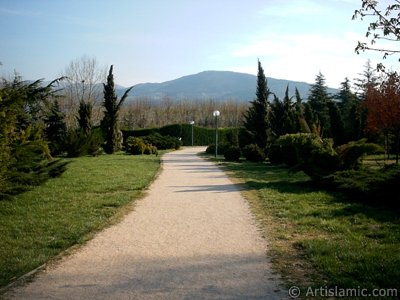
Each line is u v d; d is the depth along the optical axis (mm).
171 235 7238
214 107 84438
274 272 5188
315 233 7215
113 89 35875
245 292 4547
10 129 9945
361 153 12773
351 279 4781
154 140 48250
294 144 13523
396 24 5605
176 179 15812
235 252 6133
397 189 9227
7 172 10078
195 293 4543
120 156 31078
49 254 6098
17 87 10234
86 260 5824
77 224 7965
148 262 5699
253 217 8656
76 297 4480
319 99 45938
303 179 15445
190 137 63719
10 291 4676
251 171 19156
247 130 30266
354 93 45281
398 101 19891
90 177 15383
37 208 9516
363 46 6039
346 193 11062
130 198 10953
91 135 31047
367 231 7195
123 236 7180
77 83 57875
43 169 12695
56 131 33125
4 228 7703
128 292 4602
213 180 15469
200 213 9172
